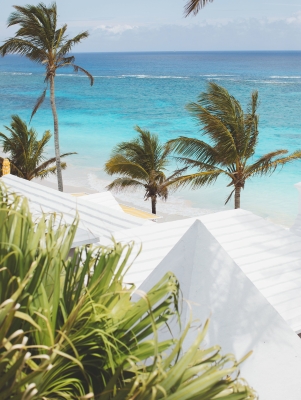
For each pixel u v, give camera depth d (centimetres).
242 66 18912
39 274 262
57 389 251
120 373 252
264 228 978
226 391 248
